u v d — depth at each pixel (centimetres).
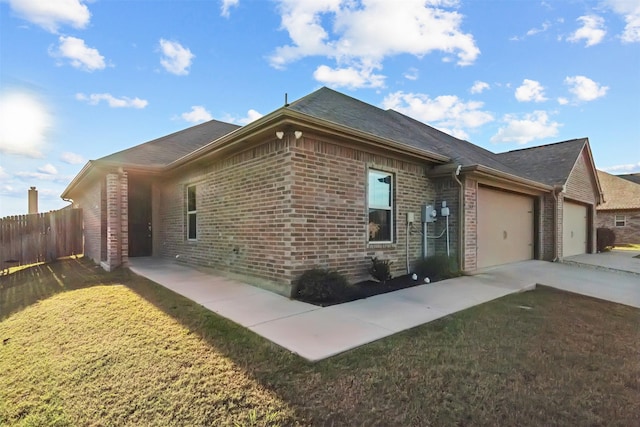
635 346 396
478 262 944
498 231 1041
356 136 635
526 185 1057
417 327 444
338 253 660
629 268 1051
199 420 251
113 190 890
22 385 314
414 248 828
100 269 889
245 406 266
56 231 1137
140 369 329
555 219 1212
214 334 409
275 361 338
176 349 370
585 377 315
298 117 539
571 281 812
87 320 470
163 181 1117
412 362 338
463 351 368
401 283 707
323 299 562
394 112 1288
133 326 441
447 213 844
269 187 640
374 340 395
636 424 245
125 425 250
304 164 609
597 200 1669
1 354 388
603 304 607
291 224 591
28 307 561
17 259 1009
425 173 866
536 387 295
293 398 276
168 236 1078
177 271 846
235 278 732
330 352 357
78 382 312
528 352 371
